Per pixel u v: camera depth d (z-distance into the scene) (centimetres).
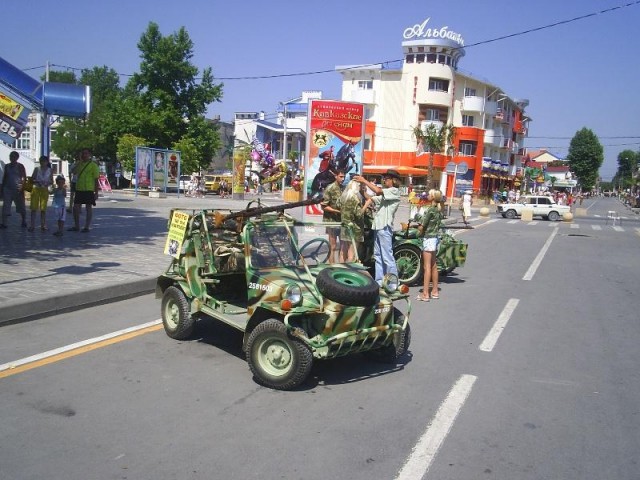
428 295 924
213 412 455
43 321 691
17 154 1323
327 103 1545
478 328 758
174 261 668
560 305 923
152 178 3300
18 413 439
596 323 808
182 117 4731
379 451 400
